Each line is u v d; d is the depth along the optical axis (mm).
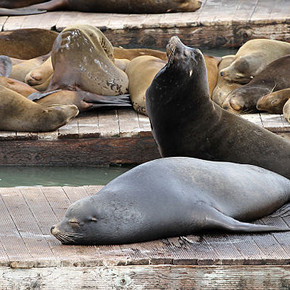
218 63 38906
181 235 21594
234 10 49312
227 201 22031
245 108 33750
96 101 34094
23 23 47812
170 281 20359
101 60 35281
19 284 20031
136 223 20797
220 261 20359
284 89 33312
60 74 34844
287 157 25594
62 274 20078
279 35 46812
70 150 31594
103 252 20578
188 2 49062
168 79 24469
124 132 31453
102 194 21094
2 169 31484
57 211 23516
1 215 23062
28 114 31484
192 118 25062
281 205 23859
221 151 25359
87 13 50281
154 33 47250
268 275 20516
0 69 36625
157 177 21531
